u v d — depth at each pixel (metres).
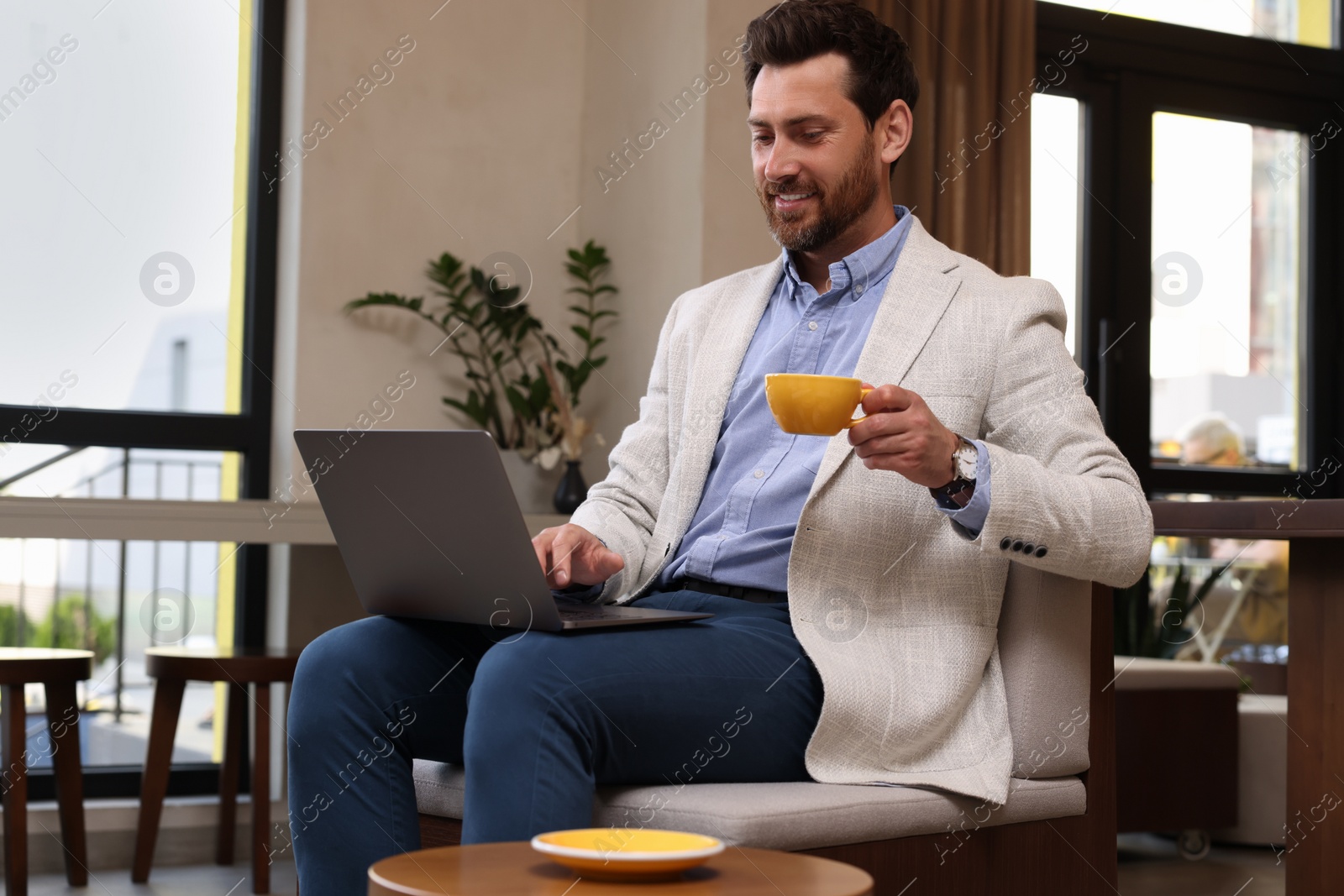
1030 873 1.29
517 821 1.05
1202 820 2.65
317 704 1.27
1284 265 3.82
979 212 3.22
